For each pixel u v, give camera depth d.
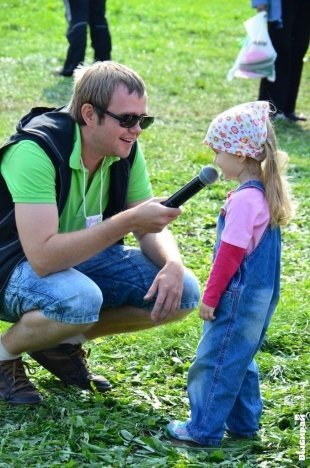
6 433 5.11
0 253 5.40
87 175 5.39
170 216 5.05
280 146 12.80
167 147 12.20
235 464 4.87
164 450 4.96
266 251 4.93
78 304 5.17
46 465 4.75
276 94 14.11
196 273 7.98
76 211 5.46
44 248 5.15
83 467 4.72
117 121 5.14
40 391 5.70
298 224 9.52
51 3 21.30
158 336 6.63
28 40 18.56
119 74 5.16
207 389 5.02
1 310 5.52
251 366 5.23
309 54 19.30
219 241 5.03
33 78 15.62
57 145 5.22
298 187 10.69
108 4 22.22
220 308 4.95
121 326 5.81
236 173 4.98
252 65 13.54
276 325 6.84
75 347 5.73
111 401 5.54
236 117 4.89
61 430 5.13
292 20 13.71
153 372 6.07
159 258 5.63
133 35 19.81
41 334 5.31
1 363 5.52
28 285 5.26
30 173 5.15
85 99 5.19
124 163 5.61
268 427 5.36
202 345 5.04
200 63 17.84
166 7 22.77
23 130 5.27
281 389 5.89
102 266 5.65
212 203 10.00
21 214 5.17
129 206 5.81
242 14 23.03
